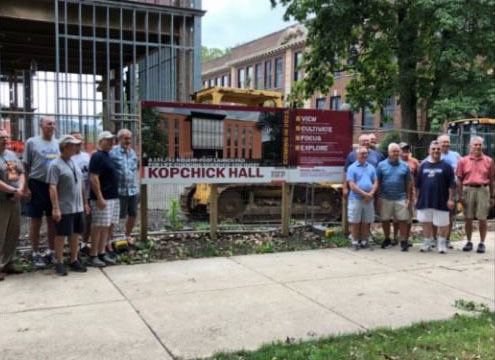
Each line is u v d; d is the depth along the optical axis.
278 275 6.86
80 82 13.41
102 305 5.52
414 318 5.26
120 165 7.87
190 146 8.66
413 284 6.53
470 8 15.20
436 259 7.97
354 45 19.27
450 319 5.21
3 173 6.45
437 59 15.91
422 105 18.62
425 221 8.55
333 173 9.66
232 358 4.15
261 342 4.55
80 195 6.87
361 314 5.35
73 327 4.86
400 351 4.28
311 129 9.45
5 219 6.47
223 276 6.79
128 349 4.37
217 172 8.88
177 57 14.51
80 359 4.16
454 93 16.09
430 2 15.37
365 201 8.51
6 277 6.58
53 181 6.54
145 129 8.39
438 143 8.44
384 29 18.36
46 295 5.84
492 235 10.27
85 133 10.36
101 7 13.71
